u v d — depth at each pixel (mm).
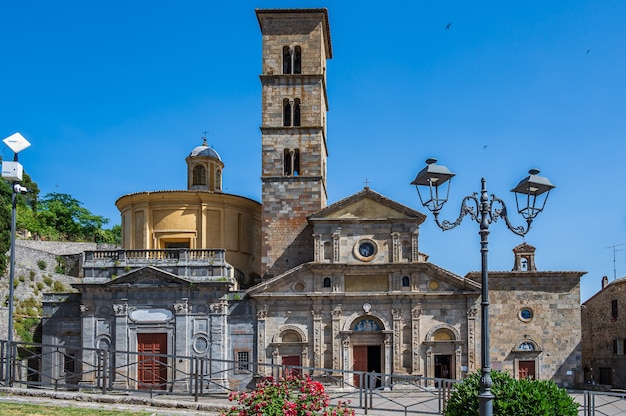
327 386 64438
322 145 73312
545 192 27891
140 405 36344
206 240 72562
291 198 70938
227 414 27141
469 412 28016
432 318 65938
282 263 69938
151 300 64938
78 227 132250
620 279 79062
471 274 68938
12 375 39531
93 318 64875
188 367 63906
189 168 78188
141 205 73000
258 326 65500
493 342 67125
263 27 73812
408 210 66938
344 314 66062
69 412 32281
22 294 74062
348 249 66812
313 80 72688
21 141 41531
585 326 85188
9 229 74438
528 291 68000
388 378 64688
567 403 27312
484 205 25812
